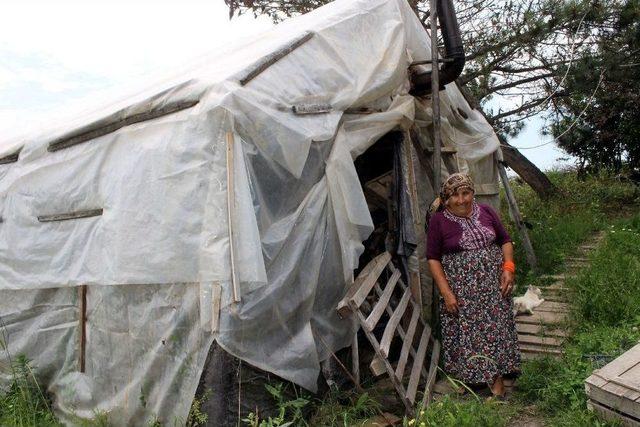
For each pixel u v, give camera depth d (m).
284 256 4.21
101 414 4.47
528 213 10.45
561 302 6.20
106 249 4.42
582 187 11.96
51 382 5.07
